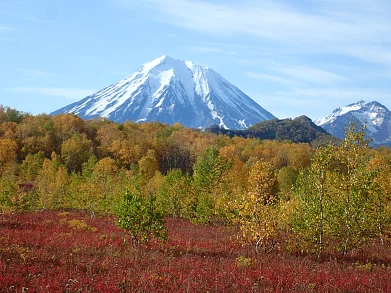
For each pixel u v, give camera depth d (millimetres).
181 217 44531
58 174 56938
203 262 17484
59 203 48250
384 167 27641
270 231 20781
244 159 109000
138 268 15484
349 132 21891
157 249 20812
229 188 51031
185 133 142375
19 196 37000
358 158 21781
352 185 21344
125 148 103438
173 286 12773
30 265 14875
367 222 21391
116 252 18844
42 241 20672
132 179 55875
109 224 32812
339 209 21609
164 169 111000
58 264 15516
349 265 18812
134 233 21547
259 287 13391
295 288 13344
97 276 13633
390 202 24797
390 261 20734
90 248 19500
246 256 20359
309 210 21469
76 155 97500
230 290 12844
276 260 18969
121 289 12250
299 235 22469
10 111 134000
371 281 14586
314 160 22359
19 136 110875
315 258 20516
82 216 39094
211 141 127312
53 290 11773
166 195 43750
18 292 11367
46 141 106875
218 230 33656
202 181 54500
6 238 20312
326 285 13727
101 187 47156
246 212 21719
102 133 123938
